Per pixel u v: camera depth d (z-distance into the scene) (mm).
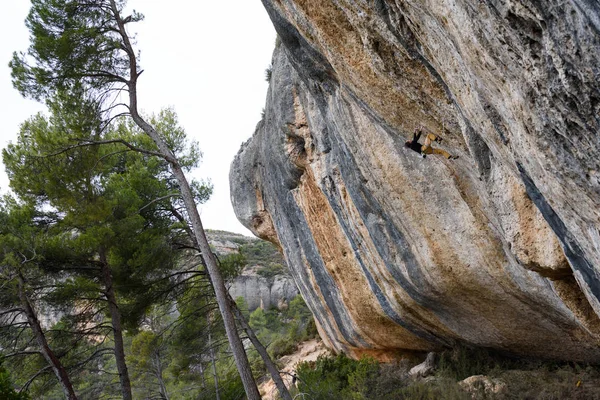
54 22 11445
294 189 12797
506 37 3045
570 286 6383
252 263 53188
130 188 14789
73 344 14656
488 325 10141
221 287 10867
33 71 11281
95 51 11195
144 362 22031
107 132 15945
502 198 5746
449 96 5184
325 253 12773
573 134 3094
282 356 23516
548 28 2705
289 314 38531
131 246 14172
